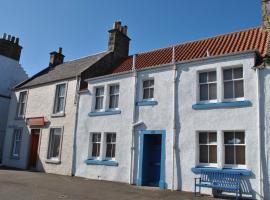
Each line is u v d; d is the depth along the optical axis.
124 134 15.88
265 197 11.15
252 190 11.45
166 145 14.12
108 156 16.69
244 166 11.98
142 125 15.21
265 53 12.65
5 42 27.61
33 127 21.45
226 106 12.68
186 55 15.96
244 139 12.23
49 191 12.37
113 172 15.90
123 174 15.43
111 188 13.51
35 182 14.71
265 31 14.68
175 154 13.69
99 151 17.12
